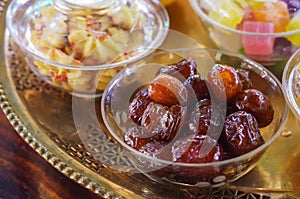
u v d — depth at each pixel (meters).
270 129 0.46
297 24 0.52
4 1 0.59
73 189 0.47
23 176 0.48
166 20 0.55
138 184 0.46
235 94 0.45
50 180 0.48
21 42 0.52
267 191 0.45
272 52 0.53
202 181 0.44
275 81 0.48
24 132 0.49
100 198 0.47
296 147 0.48
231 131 0.43
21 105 0.51
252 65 0.49
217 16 0.54
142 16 0.54
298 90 0.47
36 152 0.49
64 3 0.52
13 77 0.54
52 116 0.51
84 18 0.52
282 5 0.53
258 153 0.43
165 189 0.45
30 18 0.54
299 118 0.45
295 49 0.53
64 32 0.51
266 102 0.45
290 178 0.46
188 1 0.60
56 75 0.51
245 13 0.53
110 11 0.52
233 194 0.45
